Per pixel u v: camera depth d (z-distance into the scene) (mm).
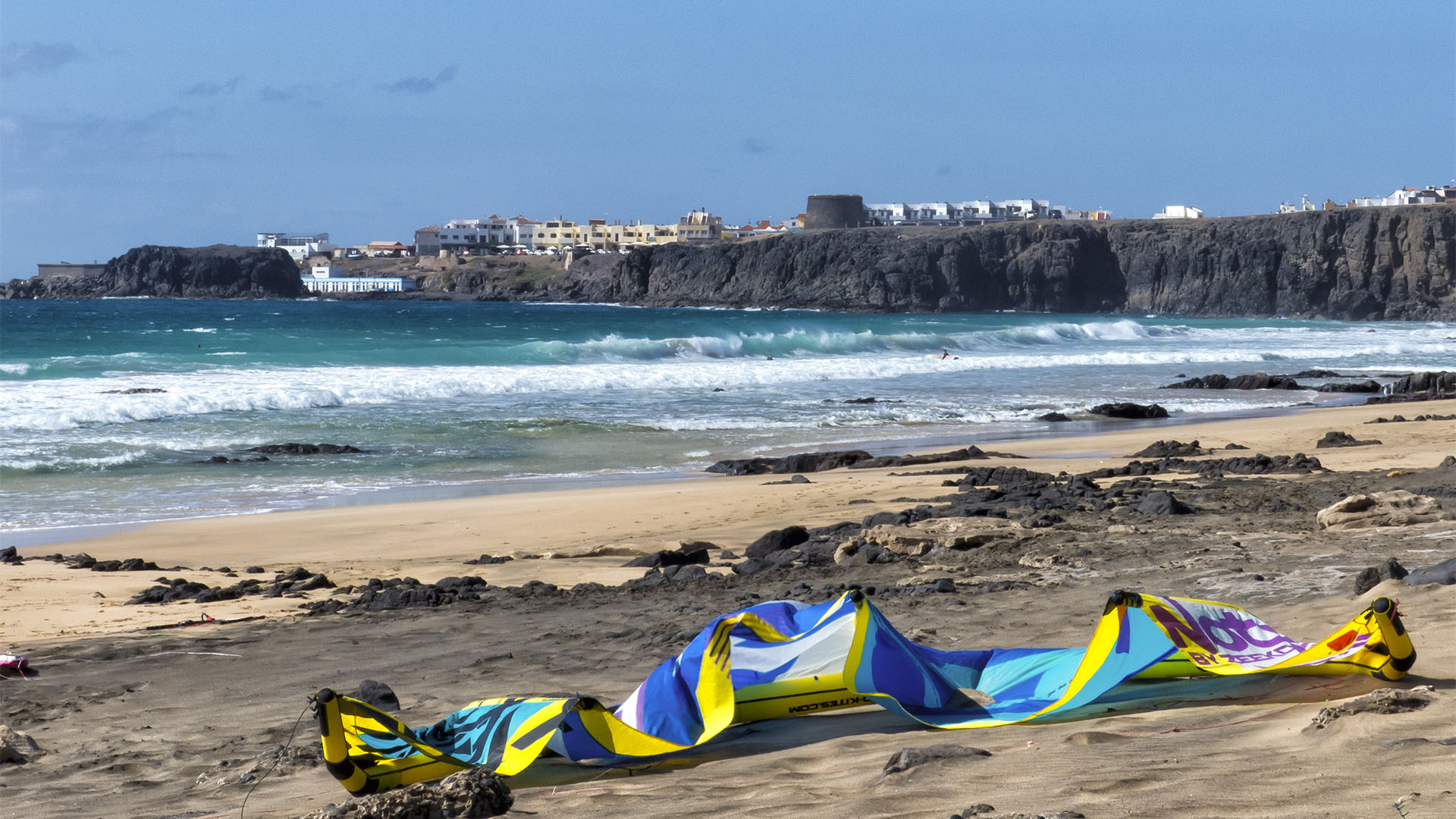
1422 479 14695
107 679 8203
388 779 4535
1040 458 22703
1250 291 148375
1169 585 8672
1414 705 4141
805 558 12234
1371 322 134375
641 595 10859
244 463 23062
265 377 36562
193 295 192875
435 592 11305
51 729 6906
